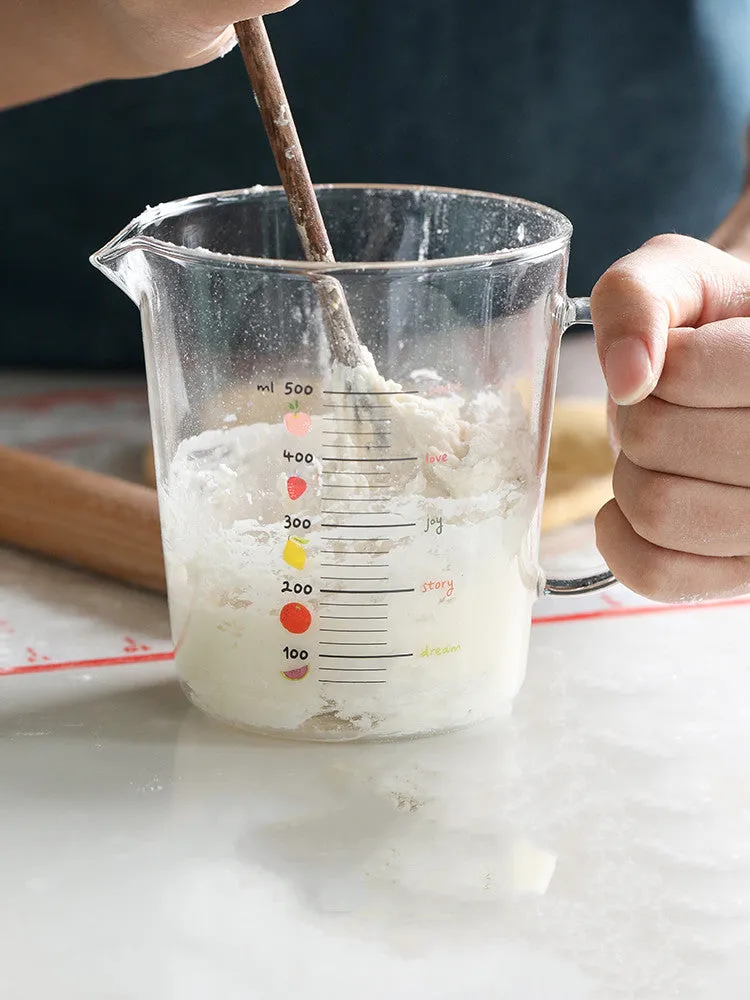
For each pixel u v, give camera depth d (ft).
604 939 1.05
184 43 1.41
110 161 2.34
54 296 2.40
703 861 1.14
